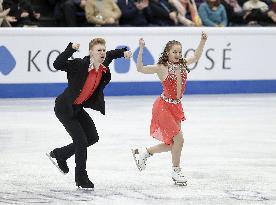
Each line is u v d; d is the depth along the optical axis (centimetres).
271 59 3481
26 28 3100
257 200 1467
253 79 3466
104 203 1425
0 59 3086
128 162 1875
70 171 1755
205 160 1914
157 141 2177
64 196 1488
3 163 1836
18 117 2602
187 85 3366
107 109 2852
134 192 1531
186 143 2164
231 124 2527
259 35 3447
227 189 1572
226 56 3403
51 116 2634
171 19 3547
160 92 3331
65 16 3391
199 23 3575
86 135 1573
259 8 3725
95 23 3391
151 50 3262
